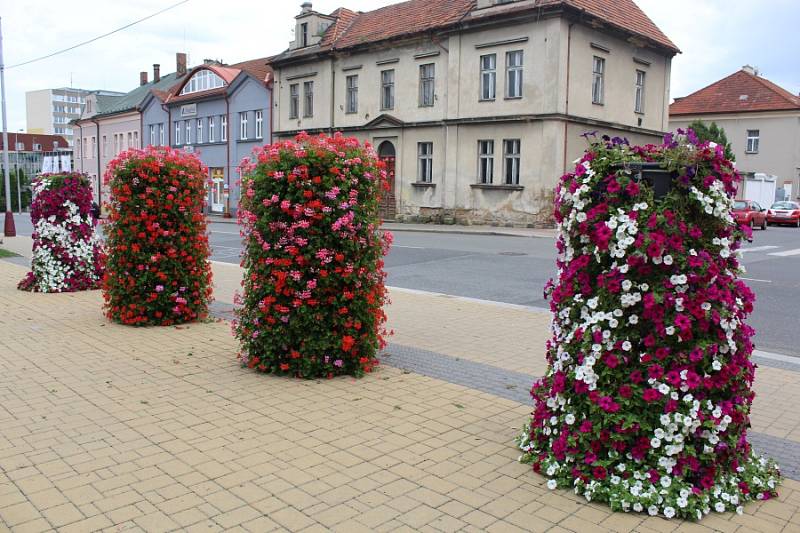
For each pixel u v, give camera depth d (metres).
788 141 44.34
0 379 6.34
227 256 18.42
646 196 3.85
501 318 9.48
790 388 6.27
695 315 3.73
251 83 39.41
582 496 3.99
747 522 3.70
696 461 3.82
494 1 26.91
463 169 28.45
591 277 4.08
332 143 6.45
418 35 29.41
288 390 6.04
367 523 3.65
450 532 3.57
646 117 30.12
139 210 8.62
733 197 3.98
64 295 11.48
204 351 7.49
